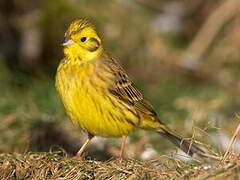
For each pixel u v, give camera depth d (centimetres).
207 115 1197
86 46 827
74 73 811
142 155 1009
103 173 731
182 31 1762
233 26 1673
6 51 1603
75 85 805
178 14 1792
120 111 849
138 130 1104
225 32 1684
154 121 920
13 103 1220
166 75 1575
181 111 1231
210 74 1596
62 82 819
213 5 1739
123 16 1625
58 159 791
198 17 1762
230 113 1230
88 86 806
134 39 1611
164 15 1789
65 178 738
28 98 1264
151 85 1509
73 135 1097
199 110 1220
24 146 1016
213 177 672
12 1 1616
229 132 1089
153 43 1642
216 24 1684
